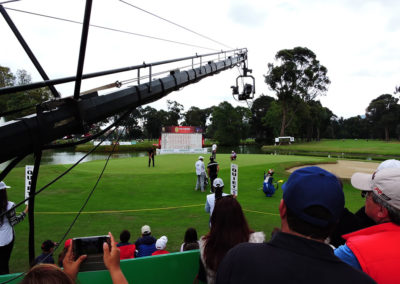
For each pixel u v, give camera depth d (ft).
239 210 7.22
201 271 7.29
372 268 4.52
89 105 10.01
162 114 329.93
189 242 12.99
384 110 296.10
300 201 3.78
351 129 371.56
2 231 11.66
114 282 5.29
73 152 158.51
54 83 8.67
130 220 27.02
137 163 72.74
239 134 251.39
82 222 26.08
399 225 4.98
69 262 6.15
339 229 8.41
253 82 48.80
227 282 3.77
